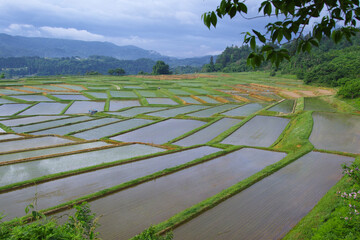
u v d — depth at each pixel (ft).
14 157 66.95
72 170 53.83
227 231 32.91
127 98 201.77
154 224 34.40
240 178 51.98
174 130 103.86
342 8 10.98
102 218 35.83
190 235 31.99
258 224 34.65
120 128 110.01
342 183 44.68
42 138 92.02
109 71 479.82
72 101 186.29
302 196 43.27
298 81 311.68
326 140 79.36
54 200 41.86
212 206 38.99
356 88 145.38
